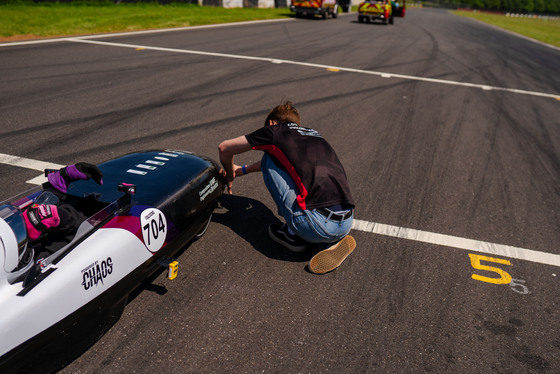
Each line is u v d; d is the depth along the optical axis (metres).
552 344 2.84
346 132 6.75
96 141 5.61
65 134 5.77
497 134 7.21
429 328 2.90
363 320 2.92
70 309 2.22
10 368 2.00
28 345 2.04
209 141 5.89
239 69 10.45
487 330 2.92
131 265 2.62
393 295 3.19
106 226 2.56
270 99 8.16
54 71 8.99
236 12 24.52
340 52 14.14
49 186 2.65
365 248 3.74
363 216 4.28
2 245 1.99
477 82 11.22
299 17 26.36
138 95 7.77
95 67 9.57
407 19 35.59
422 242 3.91
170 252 3.05
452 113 8.23
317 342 2.70
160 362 2.47
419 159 5.87
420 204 4.62
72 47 11.49
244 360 2.52
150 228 2.78
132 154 3.55
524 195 5.04
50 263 2.21
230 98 8.02
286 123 3.39
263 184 4.77
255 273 3.30
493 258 3.75
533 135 7.33
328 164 3.16
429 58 14.38
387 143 6.39
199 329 2.73
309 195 3.08
